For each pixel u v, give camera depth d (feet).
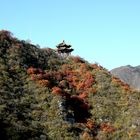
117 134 177.47
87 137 166.40
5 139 141.90
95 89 212.84
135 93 214.07
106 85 217.77
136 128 180.86
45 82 193.67
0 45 216.33
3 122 149.69
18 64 205.36
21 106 169.27
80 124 176.55
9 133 145.18
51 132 160.15
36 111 169.68
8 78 187.42
